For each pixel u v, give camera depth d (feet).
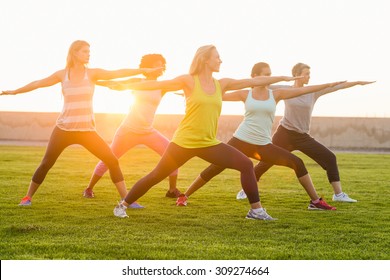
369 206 56.95
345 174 92.32
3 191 64.08
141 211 51.78
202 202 58.65
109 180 78.89
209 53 44.37
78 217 47.96
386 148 161.68
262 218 47.73
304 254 35.81
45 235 40.29
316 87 51.78
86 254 35.19
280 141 58.59
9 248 36.35
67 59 49.57
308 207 54.54
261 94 51.62
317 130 165.99
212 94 44.83
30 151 136.98
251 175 47.01
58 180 77.87
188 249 36.60
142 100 57.98
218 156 45.85
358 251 36.83
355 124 164.66
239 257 34.83
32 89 49.75
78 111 50.34
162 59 56.34
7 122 184.44
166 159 46.26
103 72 50.08
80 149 155.22
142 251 35.94
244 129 51.88
